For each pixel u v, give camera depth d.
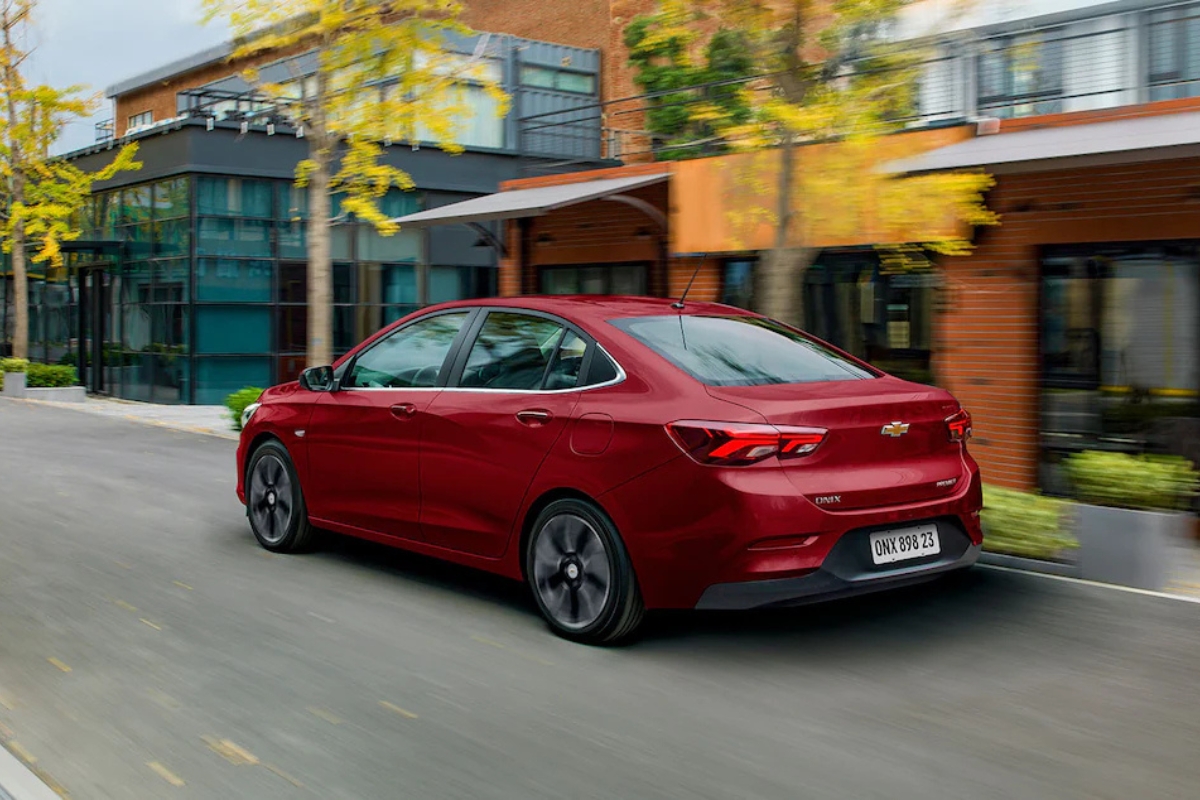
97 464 11.06
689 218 11.46
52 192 22.20
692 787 3.37
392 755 3.63
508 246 14.38
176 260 20.88
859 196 8.27
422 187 22.41
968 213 8.11
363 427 5.93
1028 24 10.52
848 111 8.34
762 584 4.32
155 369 21.67
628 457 4.61
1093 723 3.88
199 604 5.52
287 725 3.90
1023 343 9.16
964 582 5.87
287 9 12.29
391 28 12.48
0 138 21.92
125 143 22.12
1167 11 9.76
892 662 4.55
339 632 5.04
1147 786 3.37
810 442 4.38
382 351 6.09
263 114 20.67
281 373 21.55
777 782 3.40
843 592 4.45
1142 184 8.37
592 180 13.08
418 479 5.59
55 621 5.22
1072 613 5.27
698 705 4.08
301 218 21.67
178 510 8.28
